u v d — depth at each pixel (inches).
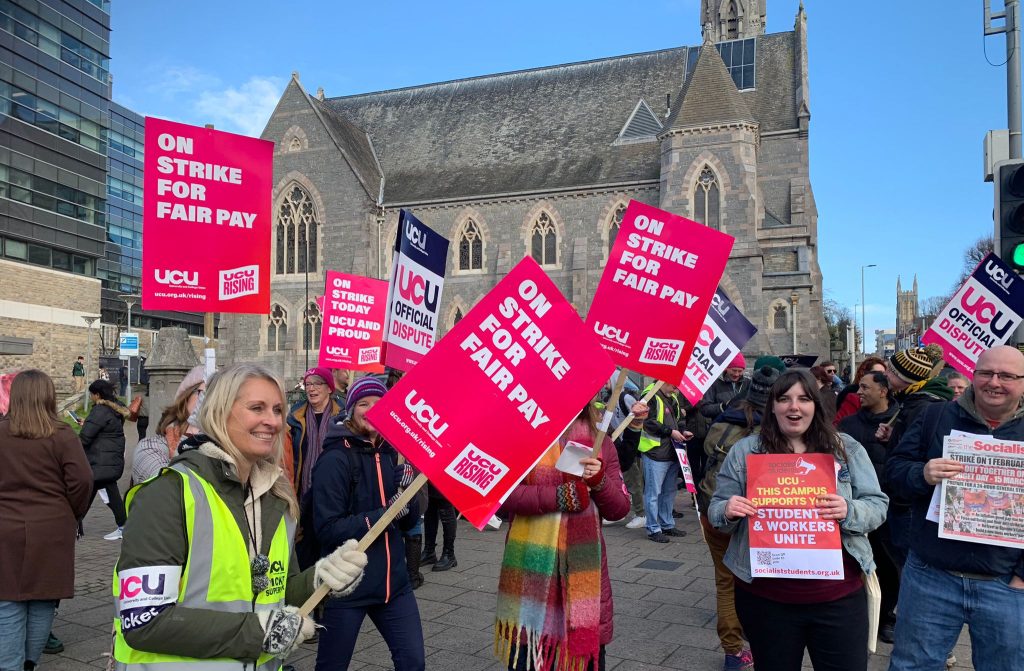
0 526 179.2
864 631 144.5
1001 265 291.9
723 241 175.5
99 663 218.2
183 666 95.0
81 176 2027.6
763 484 146.4
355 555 108.0
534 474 156.3
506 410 124.2
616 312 179.6
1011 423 151.5
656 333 178.1
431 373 120.9
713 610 267.7
